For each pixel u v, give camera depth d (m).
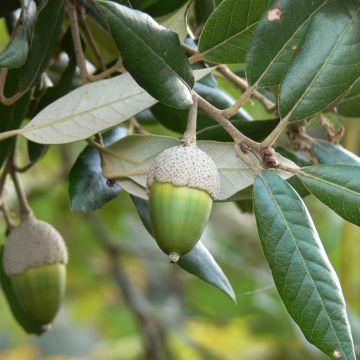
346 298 0.47
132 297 0.57
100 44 0.32
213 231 0.56
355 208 0.23
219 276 0.28
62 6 0.27
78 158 0.29
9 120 0.28
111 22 0.23
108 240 0.57
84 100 0.26
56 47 0.33
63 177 0.55
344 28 0.24
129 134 0.28
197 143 0.26
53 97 0.30
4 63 0.24
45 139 0.26
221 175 0.26
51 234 0.32
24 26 0.24
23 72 0.26
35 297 0.31
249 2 0.25
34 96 0.31
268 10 0.25
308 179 0.24
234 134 0.24
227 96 0.30
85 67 0.27
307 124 0.30
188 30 0.28
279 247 0.23
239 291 0.54
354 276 0.53
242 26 0.25
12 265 0.31
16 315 0.35
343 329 0.23
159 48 0.23
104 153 0.27
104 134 0.29
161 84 0.24
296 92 0.24
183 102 0.24
